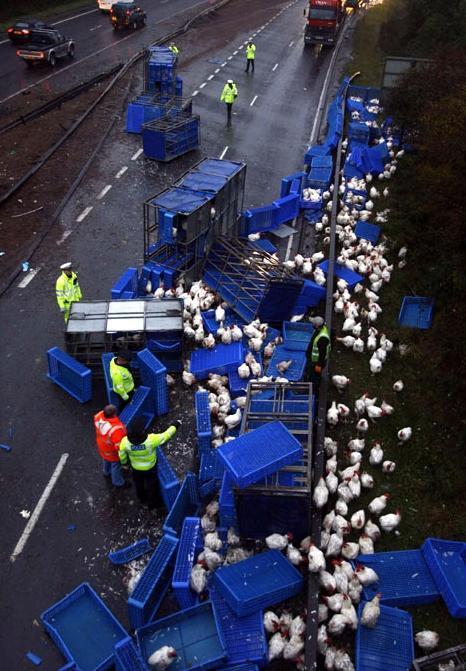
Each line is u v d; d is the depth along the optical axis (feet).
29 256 58.13
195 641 28.04
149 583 29.48
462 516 36.17
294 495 30.55
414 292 55.83
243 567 30.58
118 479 36.17
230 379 43.50
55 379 43.70
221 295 51.31
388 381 46.24
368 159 77.61
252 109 104.32
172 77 92.68
